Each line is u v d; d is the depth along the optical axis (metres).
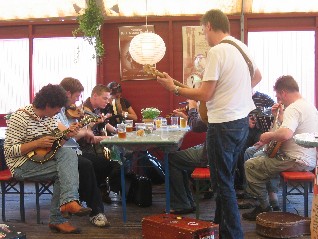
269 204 4.95
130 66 7.60
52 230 4.60
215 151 3.50
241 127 3.50
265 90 7.49
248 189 4.86
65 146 4.75
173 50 7.56
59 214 4.55
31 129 4.41
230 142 3.48
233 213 3.50
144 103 7.63
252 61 3.63
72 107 5.13
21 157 4.41
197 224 3.71
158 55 6.43
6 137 4.47
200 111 3.90
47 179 4.41
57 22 7.65
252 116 5.99
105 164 5.52
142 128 5.47
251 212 4.93
